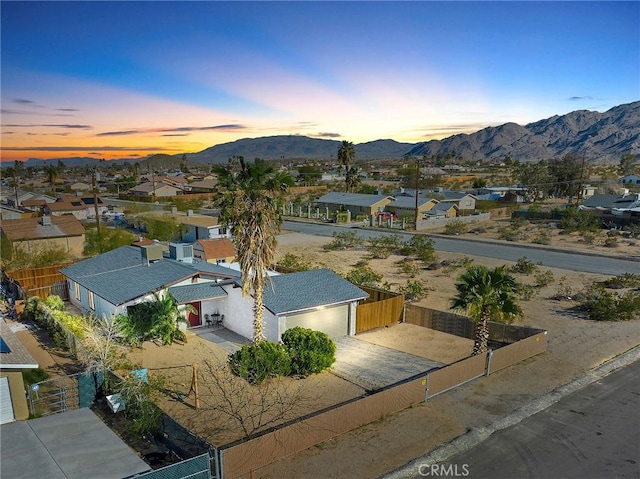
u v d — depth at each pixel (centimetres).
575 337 2598
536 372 2136
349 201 8506
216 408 1811
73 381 2012
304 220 8288
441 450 1512
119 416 1722
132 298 2562
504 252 5281
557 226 7038
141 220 6494
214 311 2892
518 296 3384
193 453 1409
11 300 3256
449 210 8038
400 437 1592
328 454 1488
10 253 4700
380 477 1376
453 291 3612
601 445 1554
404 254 5147
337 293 2647
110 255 3466
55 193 11550
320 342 2164
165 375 2116
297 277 2778
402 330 2789
